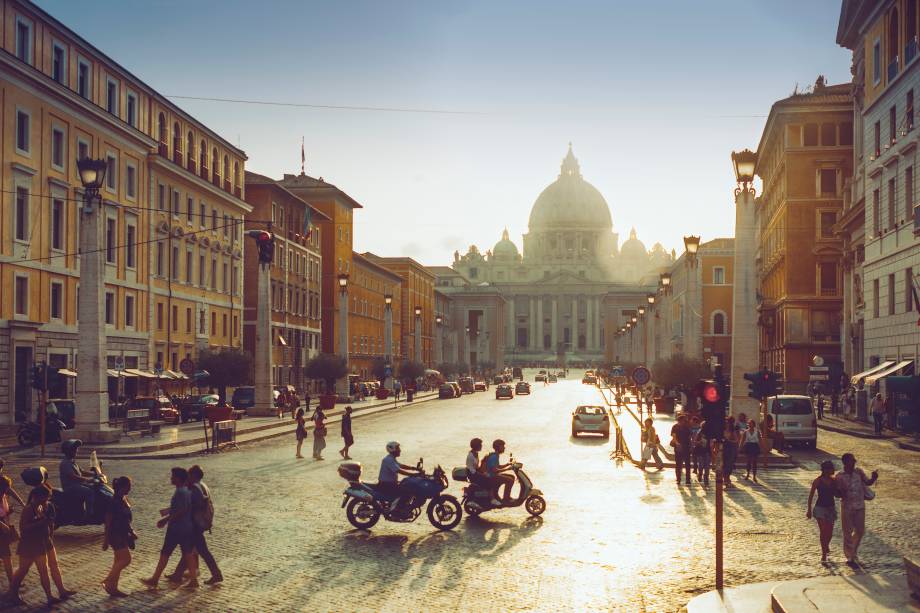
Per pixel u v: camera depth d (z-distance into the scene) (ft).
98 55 164.45
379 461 103.14
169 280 195.83
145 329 184.65
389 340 269.44
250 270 254.27
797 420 119.34
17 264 139.54
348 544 54.75
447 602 41.19
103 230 166.50
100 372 115.65
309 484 82.23
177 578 45.19
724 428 85.20
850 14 184.24
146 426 134.41
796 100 238.89
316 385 298.15
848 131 238.27
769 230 282.15
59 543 55.21
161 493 74.74
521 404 260.62
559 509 69.05
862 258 195.31
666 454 108.58
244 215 246.47
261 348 181.98
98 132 164.66
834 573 47.06
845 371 206.28
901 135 146.92
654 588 44.06
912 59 140.56
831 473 50.31
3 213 135.85
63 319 153.69
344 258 337.52
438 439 134.92
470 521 63.62
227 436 120.06
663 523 62.59
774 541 55.93
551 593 42.98
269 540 55.77
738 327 103.24
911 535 57.62
